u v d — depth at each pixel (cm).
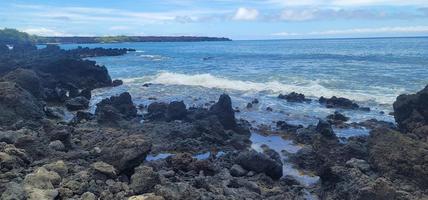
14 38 17262
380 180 1525
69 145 2152
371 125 2847
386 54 9362
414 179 1669
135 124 2786
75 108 3634
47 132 2242
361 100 3769
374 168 1811
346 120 3061
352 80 4862
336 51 11694
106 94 4538
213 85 4888
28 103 2858
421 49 11494
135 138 1783
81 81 5062
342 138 2473
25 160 1789
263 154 1988
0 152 1731
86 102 3750
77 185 1503
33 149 1916
